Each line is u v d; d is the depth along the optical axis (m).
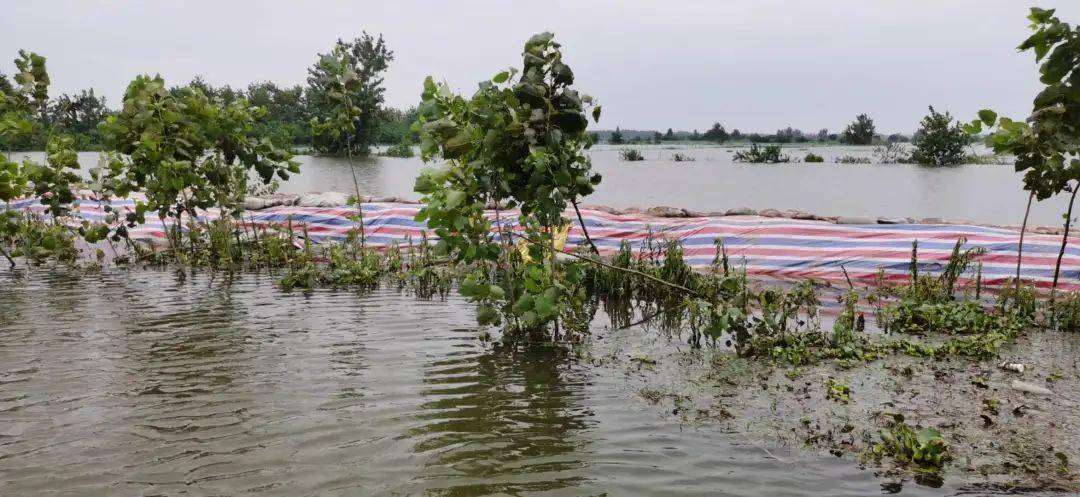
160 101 11.29
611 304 9.04
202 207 11.92
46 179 11.67
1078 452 4.80
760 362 6.75
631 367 6.61
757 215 11.56
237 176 12.10
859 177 30.52
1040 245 9.25
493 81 7.18
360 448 4.88
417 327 7.82
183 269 11.05
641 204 20.27
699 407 5.65
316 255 11.88
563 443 4.99
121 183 11.47
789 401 5.76
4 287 9.73
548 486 4.40
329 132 12.19
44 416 5.36
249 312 8.44
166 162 10.93
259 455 4.77
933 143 40.81
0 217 11.19
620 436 5.12
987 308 8.30
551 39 7.13
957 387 6.02
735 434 5.15
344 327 7.80
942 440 4.68
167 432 5.11
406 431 5.16
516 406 5.65
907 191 23.75
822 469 4.63
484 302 7.78
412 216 12.58
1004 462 4.67
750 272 10.02
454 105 7.27
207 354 6.84
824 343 7.16
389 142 63.78
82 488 4.32
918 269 9.43
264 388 5.96
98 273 10.78
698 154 54.38
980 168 37.19
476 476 4.51
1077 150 7.67
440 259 10.95
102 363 6.55
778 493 4.33
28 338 7.30
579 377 6.33
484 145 7.02
